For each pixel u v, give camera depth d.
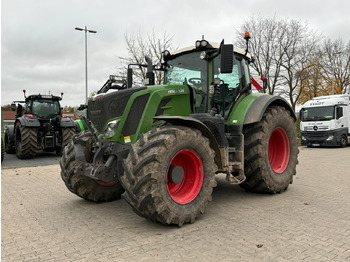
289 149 5.67
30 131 10.32
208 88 4.78
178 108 4.39
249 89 5.50
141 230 3.67
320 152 13.48
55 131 11.21
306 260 2.84
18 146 11.20
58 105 12.37
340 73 30.95
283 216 4.12
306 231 3.56
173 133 3.65
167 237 3.43
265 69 23.09
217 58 4.90
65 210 4.57
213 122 4.43
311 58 24.36
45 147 11.08
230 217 4.11
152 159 3.45
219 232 3.56
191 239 3.36
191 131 3.85
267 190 5.17
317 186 6.00
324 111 16.00
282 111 5.47
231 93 5.12
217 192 5.56
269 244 3.21
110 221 4.04
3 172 7.97
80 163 4.22
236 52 5.26
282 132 5.58
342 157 11.21
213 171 4.08
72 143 4.74
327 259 2.86
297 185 6.11
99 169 3.82
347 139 16.61
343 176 7.08
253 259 2.87
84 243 3.31
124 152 3.98
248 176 5.11
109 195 5.01
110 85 5.27
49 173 7.82
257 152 4.94
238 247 3.14
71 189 4.75
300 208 4.49
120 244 3.26
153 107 4.09
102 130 4.29
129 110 3.96
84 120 4.64
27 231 3.71
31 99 11.95
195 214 3.84
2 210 4.59
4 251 3.14
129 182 3.49
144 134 3.75
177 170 3.75
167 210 3.54
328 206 4.59
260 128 4.98
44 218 4.20
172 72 5.26
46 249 3.17
